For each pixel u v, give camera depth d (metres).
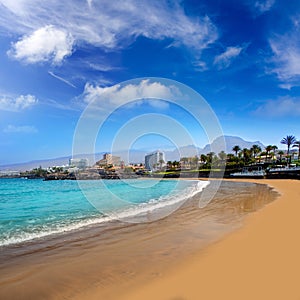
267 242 6.34
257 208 12.78
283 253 5.50
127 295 3.84
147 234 7.73
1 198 20.05
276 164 72.19
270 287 3.99
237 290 3.92
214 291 3.90
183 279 4.35
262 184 39.47
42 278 4.50
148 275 4.57
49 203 16.45
